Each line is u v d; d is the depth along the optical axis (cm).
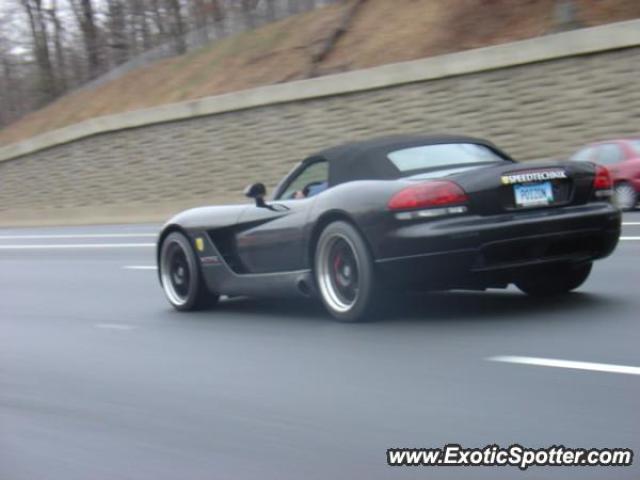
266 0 3650
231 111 3083
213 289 888
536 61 2347
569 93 2294
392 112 2666
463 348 641
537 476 395
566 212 702
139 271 1366
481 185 681
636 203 1844
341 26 3145
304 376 606
